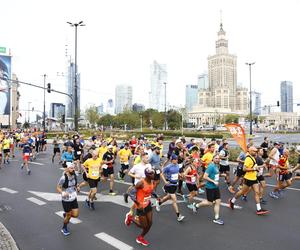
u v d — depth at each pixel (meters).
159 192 12.61
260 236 7.65
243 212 9.77
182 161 12.80
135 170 9.32
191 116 163.38
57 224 8.67
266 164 15.47
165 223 8.71
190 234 7.82
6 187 13.84
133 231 8.05
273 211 9.89
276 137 67.56
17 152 31.91
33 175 17.27
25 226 8.52
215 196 8.88
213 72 171.75
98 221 8.90
